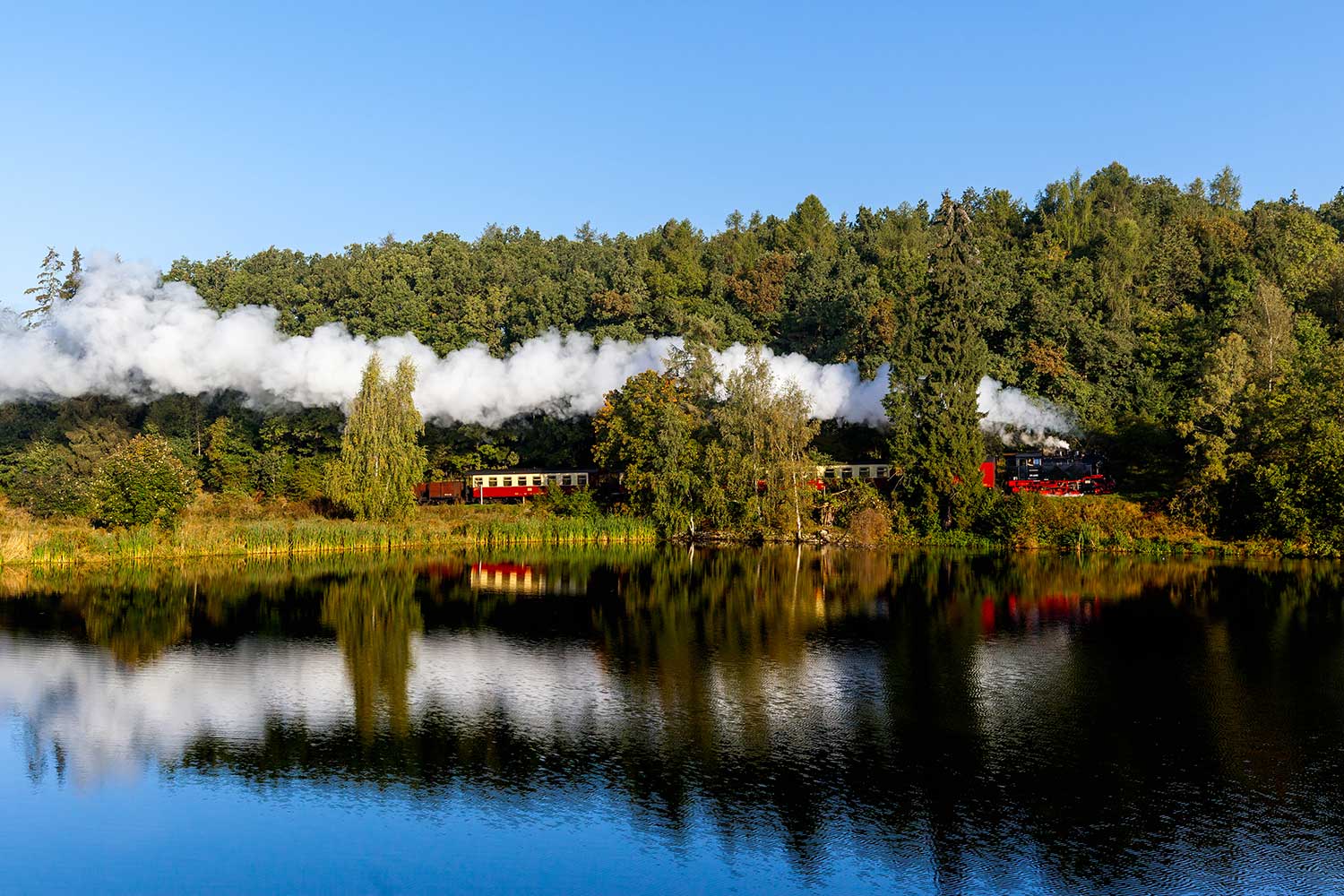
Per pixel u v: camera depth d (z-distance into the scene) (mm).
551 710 47656
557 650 58625
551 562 91438
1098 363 118312
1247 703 48531
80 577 80062
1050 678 52719
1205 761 41531
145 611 68312
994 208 184000
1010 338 122312
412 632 62938
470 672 53875
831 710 47719
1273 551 90438
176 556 90062
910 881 32719
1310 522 89000
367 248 164125
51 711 47344
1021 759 41781
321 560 91188
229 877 32844
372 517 101875
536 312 133875
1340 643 59312
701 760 41594
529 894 31859
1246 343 104938
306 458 122500
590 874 33094
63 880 32750
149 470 91312
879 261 165625
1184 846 34656
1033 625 64688
